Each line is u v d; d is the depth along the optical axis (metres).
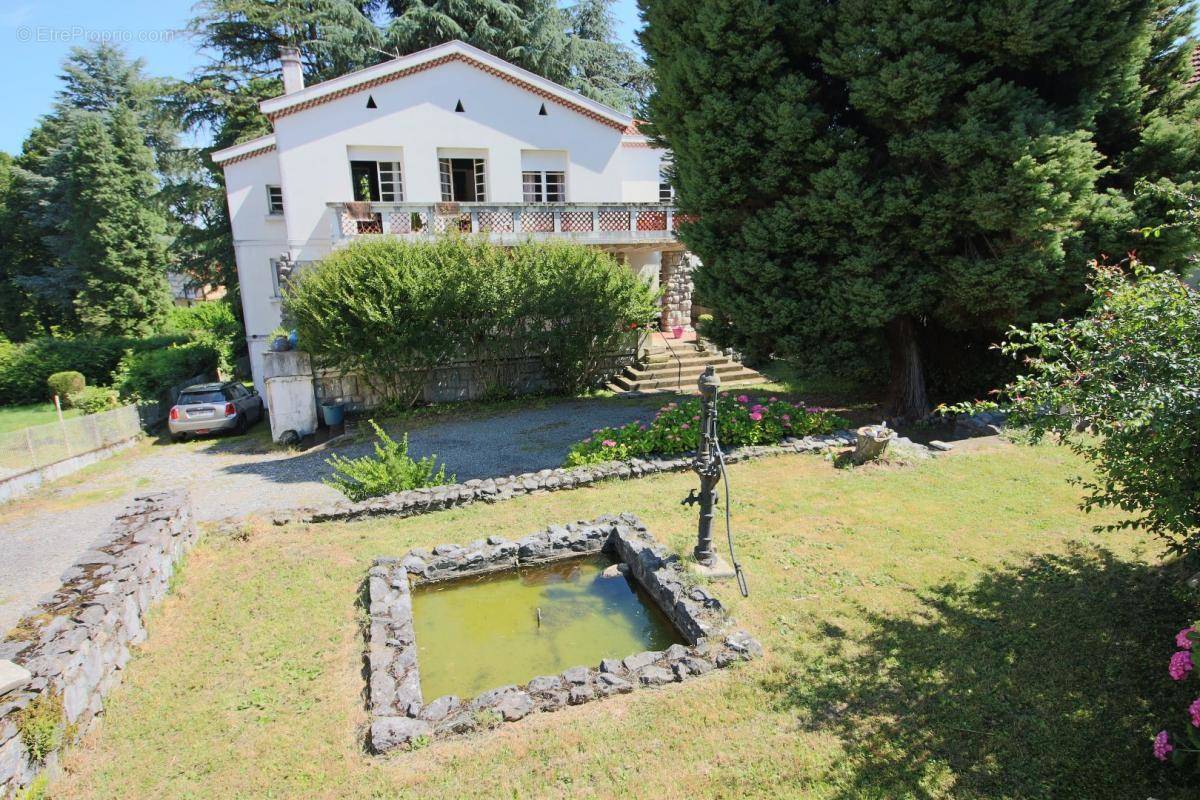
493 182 19.84
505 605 6.54
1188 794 3.66
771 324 11.85
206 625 5.98
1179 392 4.14
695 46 11.44
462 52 18.70
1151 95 10.73
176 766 4.28
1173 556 6.19
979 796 3.78
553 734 4.42
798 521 7.73
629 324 17.73
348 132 18.33
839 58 10.31
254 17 25.84
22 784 3.89
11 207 32.38
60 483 13.51
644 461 9.97
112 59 35.41
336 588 6.62
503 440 13.43
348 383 16.22
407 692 4.80
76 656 4.57
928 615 5.62
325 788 4.07
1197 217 5.89
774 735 4.35
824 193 10.66
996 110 9.60
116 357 25.52
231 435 17.88
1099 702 4.45
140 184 30.44
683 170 12.40
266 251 21.25
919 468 9.31
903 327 12.68
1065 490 8.25
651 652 5.29
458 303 15.76
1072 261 9.84
